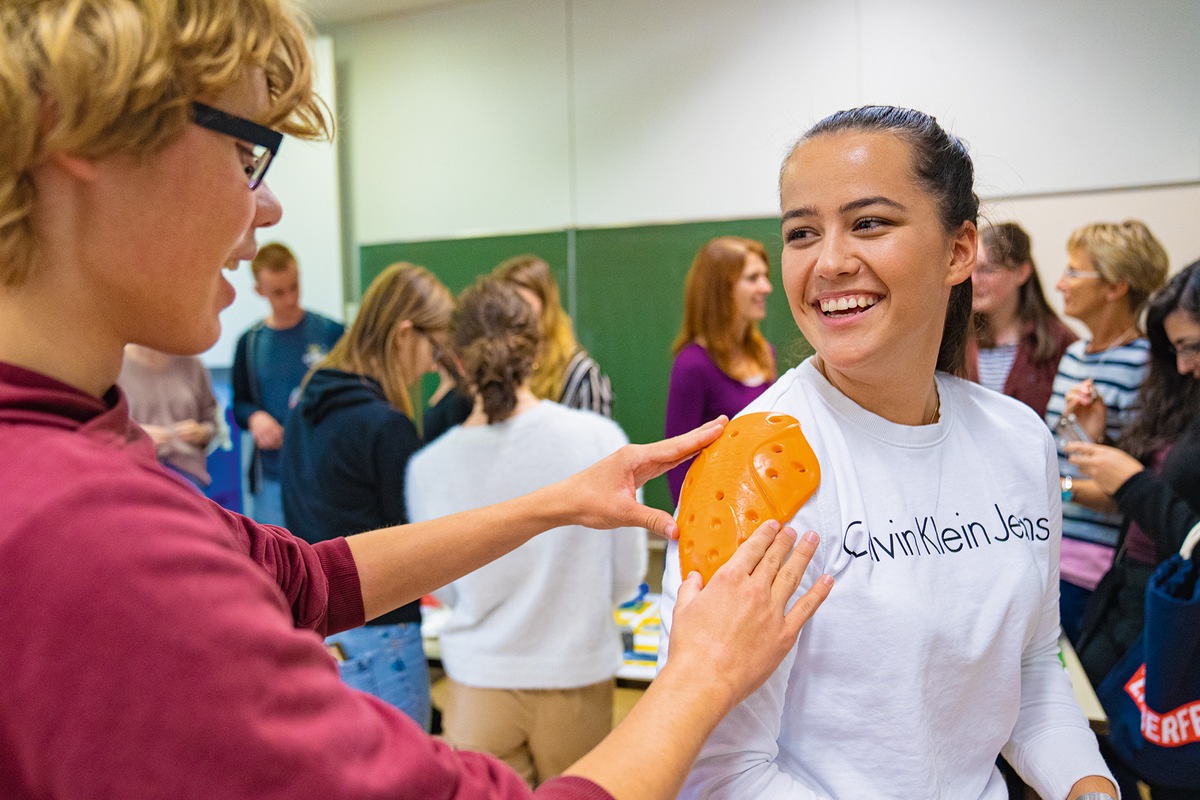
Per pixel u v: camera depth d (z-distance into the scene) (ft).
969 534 2.89
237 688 1.34
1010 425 3.16
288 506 6.80
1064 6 10.09
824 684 2.67
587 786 1.60
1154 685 6.40
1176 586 6.34
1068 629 8.64
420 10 13.48
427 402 13.43
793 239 2.85
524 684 5.92
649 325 12.47
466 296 6.31
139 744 1.29
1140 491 7.63
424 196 13.73
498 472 5.85
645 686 7.63
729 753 2.49
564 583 5.91
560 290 12.92
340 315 13.85
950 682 2.77
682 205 12.14
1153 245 8.77
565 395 9.97
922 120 2.74
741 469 2.55
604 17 12.38
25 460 1.38
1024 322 9.16
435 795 1.50
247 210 1.77
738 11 11.60
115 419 1.64
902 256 2.62
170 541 1.37
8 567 1.29
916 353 2.80
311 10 13.44
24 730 1.31
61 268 1.55
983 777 3.00
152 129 1.52
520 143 13.04
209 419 10.51
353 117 14.10
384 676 6.21
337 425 6.40
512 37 12.97
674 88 12.06
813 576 2.60
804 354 3.83
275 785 1.35
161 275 1.63
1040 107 10.25
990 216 3.55
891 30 10.84
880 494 2.79
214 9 1.59
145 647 1.30
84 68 1.39
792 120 11.11
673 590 2.67
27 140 1.41
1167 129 9.81
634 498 2.93
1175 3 9.68
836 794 2.69
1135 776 6.73
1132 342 8.67
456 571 2.90
